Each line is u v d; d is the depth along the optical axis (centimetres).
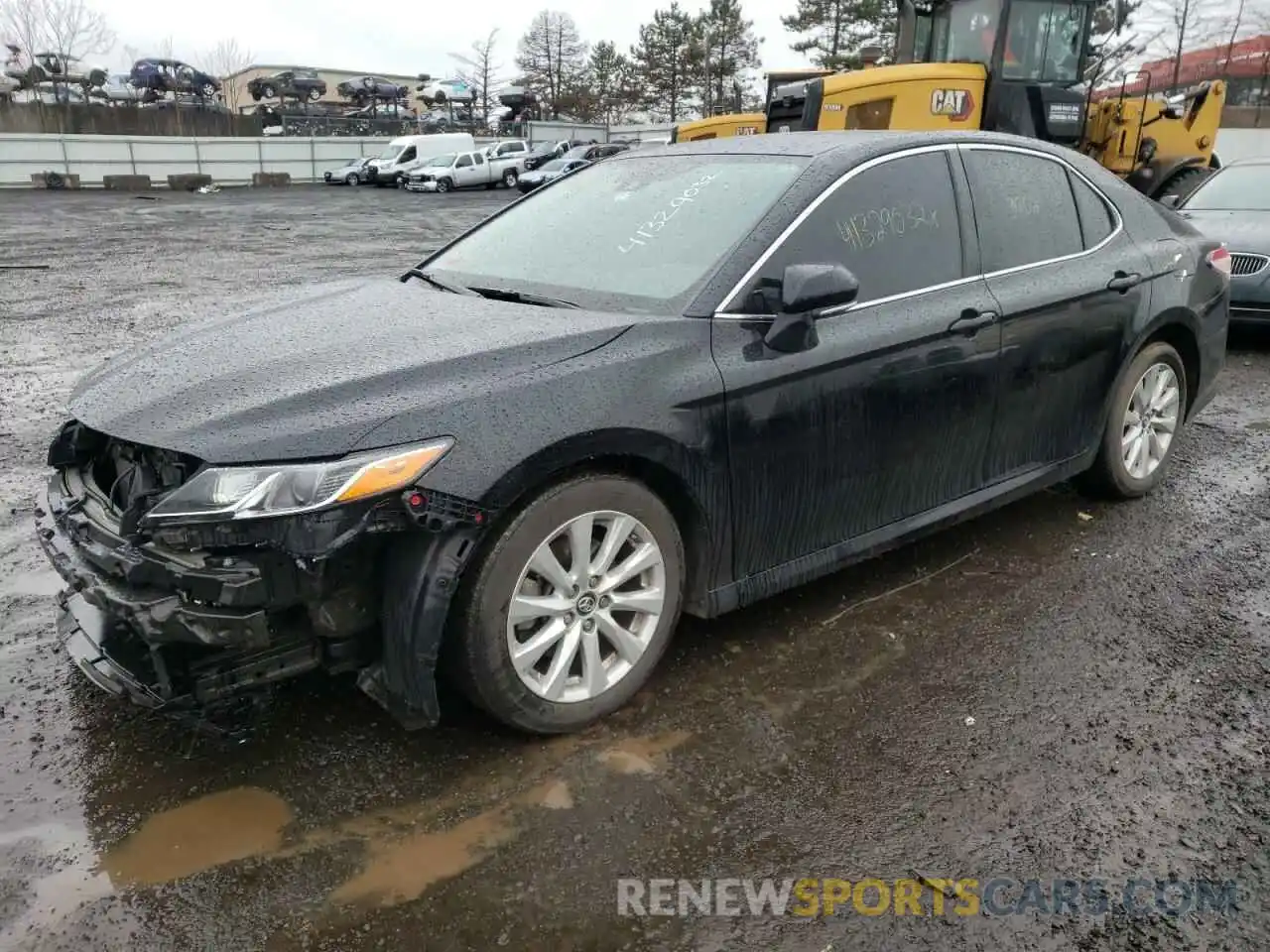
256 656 262
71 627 295
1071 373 420
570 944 224
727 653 348
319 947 222
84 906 233
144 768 283
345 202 3294
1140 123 1272
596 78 7481
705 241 337
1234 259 823
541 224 404
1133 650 352
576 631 291
